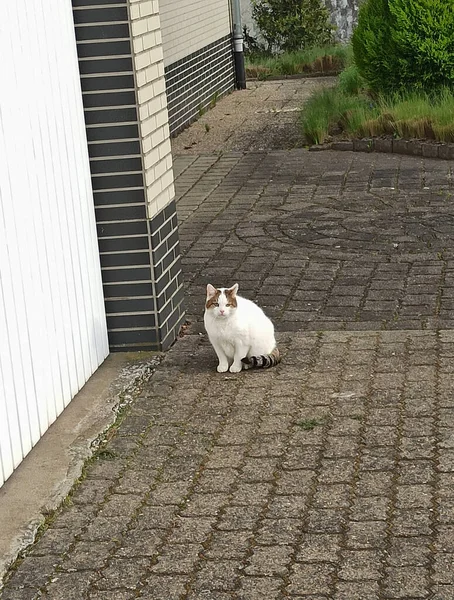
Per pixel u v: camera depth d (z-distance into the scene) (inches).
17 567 186.4
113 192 261.7
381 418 227.8
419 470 206.8
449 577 177.0
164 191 275.1
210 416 234.5
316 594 175.0
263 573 180.7
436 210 384.2
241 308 254.2
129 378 253.8
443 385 241.0
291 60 871.1
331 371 252.4
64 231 242.7
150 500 203.6
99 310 263.0
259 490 204.2
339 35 984.3
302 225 375.6
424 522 191.0
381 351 261.3
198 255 347.3
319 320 285.1
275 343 263.0
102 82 256.2
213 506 200.2
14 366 214.7
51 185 236.8
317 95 607.5
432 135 484.7
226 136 567.8
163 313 270.7
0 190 211.8
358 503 197.6
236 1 772.6
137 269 265.7
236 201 416.5
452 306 289.0
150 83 265.9
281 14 949.8
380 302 295.1
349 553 184.1
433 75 547.2
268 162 487.2
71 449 220.8
